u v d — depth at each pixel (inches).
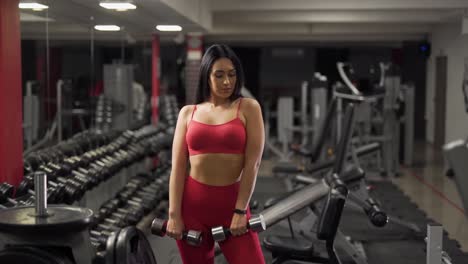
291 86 557.9
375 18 316.2
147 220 198.2
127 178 215.2
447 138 283.7
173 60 382.3
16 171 126.5
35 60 155.1
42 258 89.1
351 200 162.4
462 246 172.9
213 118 90.0
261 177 299.0
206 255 94.5
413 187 268.7
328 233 121.3
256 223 89.6
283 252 127.0
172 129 279.4
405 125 329.7
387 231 189.2
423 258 160.7
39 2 143.8
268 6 271.6
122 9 164.2
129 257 90.8
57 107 175.0
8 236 91.1
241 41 502.6
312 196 126.4
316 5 267.7
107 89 225.8
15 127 126.0
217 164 89.8
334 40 463.8
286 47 554.6
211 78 89.6
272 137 446.3
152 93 301.4
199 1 226.7
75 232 91.9
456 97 258.1
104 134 203.8
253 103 91.0
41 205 93.4
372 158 318.7
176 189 92.2
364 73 530.3
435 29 355.6
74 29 186.4
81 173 150.1
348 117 214.7
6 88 121.6
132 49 259.3
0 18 118.8
